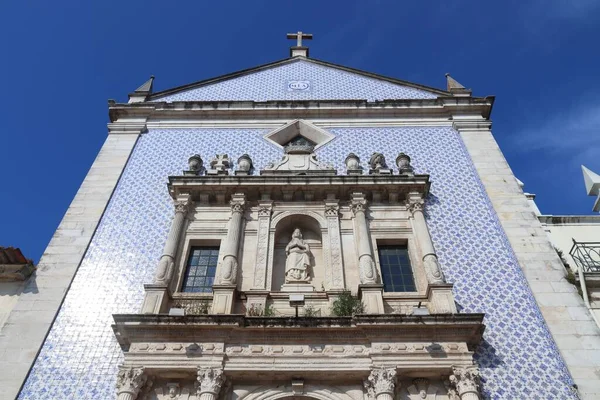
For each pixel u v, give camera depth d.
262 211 12.16
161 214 12.59
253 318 9.34
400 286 11.16
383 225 12.08
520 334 9.96
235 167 13.94
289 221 12.27
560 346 9.73
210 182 12.43
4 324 10.22
